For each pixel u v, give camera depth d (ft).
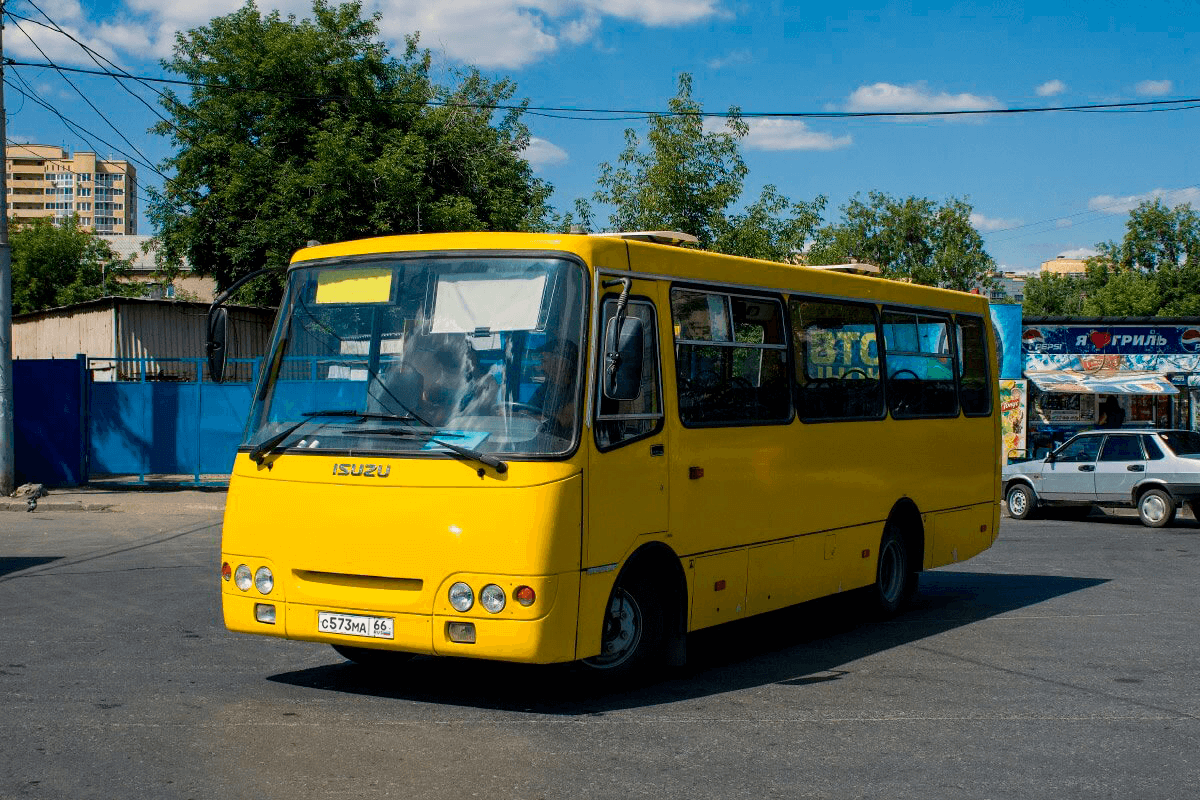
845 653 29.12
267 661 26.96
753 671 26.78
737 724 21.68
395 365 22.81
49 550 48.83
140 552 48.19
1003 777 18.53
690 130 88.22
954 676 26.27
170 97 107.76
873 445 32.76
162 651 28.04
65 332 95.35
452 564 21.09
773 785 17.95
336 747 19.74
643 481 23.41
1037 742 20.63
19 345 100.07
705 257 26.45
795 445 29.04
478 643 20.92
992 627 33.01
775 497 28.17
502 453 21.17
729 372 26.86
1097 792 17.80
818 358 30.68
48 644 28.84
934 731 21.33
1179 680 25.90
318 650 28.30
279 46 104.01
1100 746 20.40
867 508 32.48
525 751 19.61
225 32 107.96
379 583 21.84
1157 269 188.65
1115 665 27.55
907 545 35.40
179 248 108.68
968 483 38.42
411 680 25.18
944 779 18.38
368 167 99.50
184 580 40.19
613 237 23.75
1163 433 69.36
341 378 23.30
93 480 77.15
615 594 23.61
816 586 30.04
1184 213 188.24
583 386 21.90
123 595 36.81
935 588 41.42
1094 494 70.74
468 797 17.12
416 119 113.39
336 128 102.47
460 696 23.68
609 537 22.34
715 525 25.85
